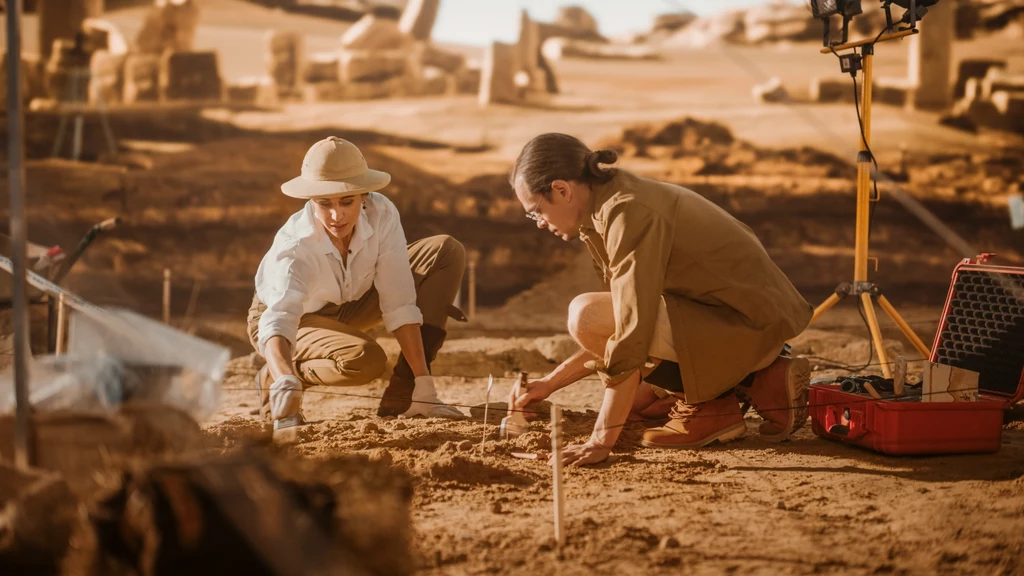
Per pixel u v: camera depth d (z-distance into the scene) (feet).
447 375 17.79
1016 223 20.34
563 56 63.31
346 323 14.20
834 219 41.39
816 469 10.73
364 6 66.90
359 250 13.08
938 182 45.47
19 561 6.49
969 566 7.56
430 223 40.40
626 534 8.25
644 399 13.06
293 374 11.75
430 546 7.96
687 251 11.07
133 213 38.78
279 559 5.76
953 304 13.35
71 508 6.60
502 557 7.75
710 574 7.43
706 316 11.19
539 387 12.10
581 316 11.60
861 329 22.66
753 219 41.34
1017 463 10.88
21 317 7.23
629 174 10.95
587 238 11.42
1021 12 57.57
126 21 55.01
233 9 63.41
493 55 55.98
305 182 12.17
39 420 7.24
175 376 7.76
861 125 15.28
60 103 48.37
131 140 48.34
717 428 11.87
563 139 10.83
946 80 53.01
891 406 11.09
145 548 5.77
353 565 6.04
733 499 9.49
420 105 54.60
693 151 48.88
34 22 51.85
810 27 63.00
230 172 43.16
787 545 8.08
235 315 26.68
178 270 34.04
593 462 10.84
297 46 55.62
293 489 6.22
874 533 8.40
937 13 53.01
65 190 39.81
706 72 61.31
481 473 10.16
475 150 49.88
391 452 11.08
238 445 10.33
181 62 53.52
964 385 11.60
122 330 8.04
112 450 7.25
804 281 34.68
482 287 32.91
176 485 5.87
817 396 12.22
